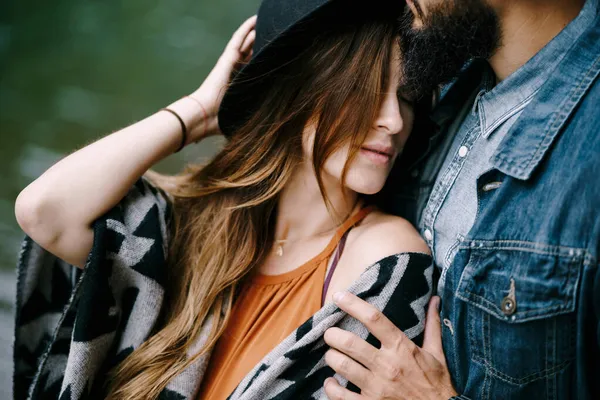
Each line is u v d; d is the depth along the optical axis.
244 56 1.53
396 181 1.45
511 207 1.15
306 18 1.26
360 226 1.36
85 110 5.73
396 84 1.27
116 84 6.53
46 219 1.35
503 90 1.24
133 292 1.40
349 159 1.28
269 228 1.42
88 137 5.07
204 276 1.39
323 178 1.34
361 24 1.27
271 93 1.38
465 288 1.19
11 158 4.52
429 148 1.38
